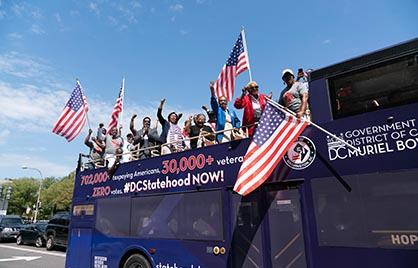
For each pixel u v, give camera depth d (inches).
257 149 191.9
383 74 171.2
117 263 280.5
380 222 154.0
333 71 188.5
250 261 196.2
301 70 258.2
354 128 172.1
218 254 212.8
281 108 198.7
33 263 458.9
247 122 245.4
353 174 167.0
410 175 150.3
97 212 316.2
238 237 205.6
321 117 186.5
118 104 416.2
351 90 180.2
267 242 191.2
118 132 402.6
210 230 221.8
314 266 169.6
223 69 322.0
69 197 2098.9
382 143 161.3
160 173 269.0
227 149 227.9
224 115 276.5
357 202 162.7
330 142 179.2
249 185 183.0
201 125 299.4
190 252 229.6
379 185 157.9
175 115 341.1
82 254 317.1
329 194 173.0
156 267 248.7
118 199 299.6
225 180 222.8
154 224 260.4
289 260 180.1
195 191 238.8
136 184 287.0
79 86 411.2
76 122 395.9
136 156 340.5
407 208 148.2
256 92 257.1
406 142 154.5
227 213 215.0
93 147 403.5
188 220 237.5
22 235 754.8
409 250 143.9
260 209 198.5
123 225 286.0
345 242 162.1
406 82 162.9
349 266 158.9
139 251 268.5
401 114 158.9
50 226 660.1
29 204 2561.5
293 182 189.2
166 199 257.6
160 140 321.1
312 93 194.4
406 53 165.3
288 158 193.8
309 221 176.9
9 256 540.4
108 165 323.3
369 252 154.1
